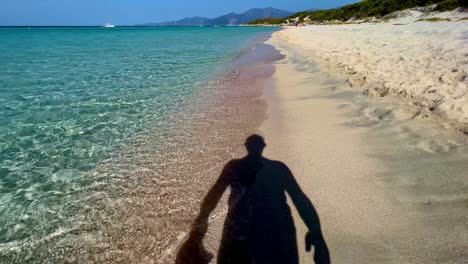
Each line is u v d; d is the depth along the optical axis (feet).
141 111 25.73
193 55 68.64
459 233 9.41
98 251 10.44
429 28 64.69
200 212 12.16
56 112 25.66
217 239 10.62
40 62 59.36
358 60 36.81
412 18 140.97
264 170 14.84
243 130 20.36
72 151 18.19
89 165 16.47
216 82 36.78
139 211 12.44
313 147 16.65
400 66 29.12
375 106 21.07
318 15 317.22
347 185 12.80
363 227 10.34
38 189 14.26
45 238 11.13
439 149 14.23
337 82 29.81
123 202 13.10
